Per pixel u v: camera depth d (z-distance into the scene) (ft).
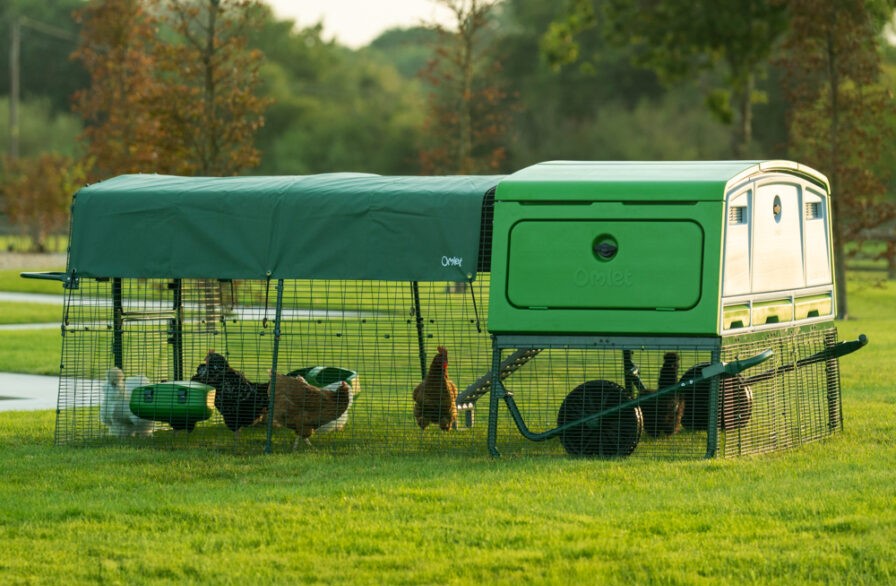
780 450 34.22
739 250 33.27
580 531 24.41
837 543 23.29
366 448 35.60
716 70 242.99
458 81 141.38
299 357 56.80
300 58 315.37
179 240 36.63
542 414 41.19
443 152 141.08
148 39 109.60
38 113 309.01
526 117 268.62
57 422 37.55
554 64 151.43
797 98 104.83
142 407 37.06
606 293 32.50
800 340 37.19
